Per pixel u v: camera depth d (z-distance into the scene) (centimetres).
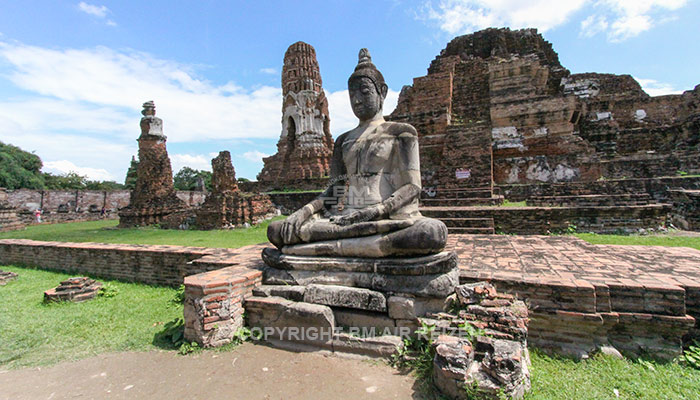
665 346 439
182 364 428
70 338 515
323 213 588
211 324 464
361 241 478
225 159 1866
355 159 571
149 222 2138
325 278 491
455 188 1611
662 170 1717
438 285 435
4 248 1086
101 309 643
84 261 935
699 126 1822
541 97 1880
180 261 805
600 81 2955
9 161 4169
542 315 462
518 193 1592
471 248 762
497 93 2200
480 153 1619
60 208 3500
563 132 1841
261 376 396
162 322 571
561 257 649
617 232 1158
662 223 1155
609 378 386
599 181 1506
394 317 439
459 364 339
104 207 3812
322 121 2816
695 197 1252
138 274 858
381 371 399
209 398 358
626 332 456
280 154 2878
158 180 2231
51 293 682
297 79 2756
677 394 356
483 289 439
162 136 2264
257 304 493
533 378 373
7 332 538
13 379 405
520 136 1903
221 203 1791
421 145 1920
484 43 3127
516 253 695
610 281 470
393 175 560
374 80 579
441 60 2681
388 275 458
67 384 392
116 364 434
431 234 441
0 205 2195
